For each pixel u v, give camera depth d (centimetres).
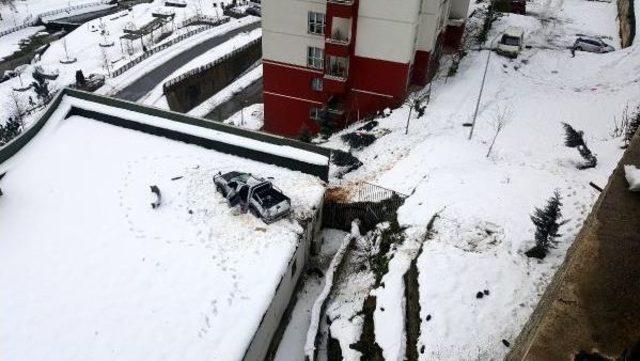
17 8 8925
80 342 1551
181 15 7319
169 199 2197
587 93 3194
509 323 1425
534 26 4466
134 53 6106
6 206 2130
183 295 1719
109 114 2744
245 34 5900
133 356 1512
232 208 2133
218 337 1568
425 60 3447
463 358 1352
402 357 1450
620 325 691
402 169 2495
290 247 1923
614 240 800
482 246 1738
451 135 2723
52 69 5969
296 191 2261
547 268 1594
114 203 2170
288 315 1994
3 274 1781
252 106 4391
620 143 2356
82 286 1750
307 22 3219
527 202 1947
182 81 4506
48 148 2561
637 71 3272
